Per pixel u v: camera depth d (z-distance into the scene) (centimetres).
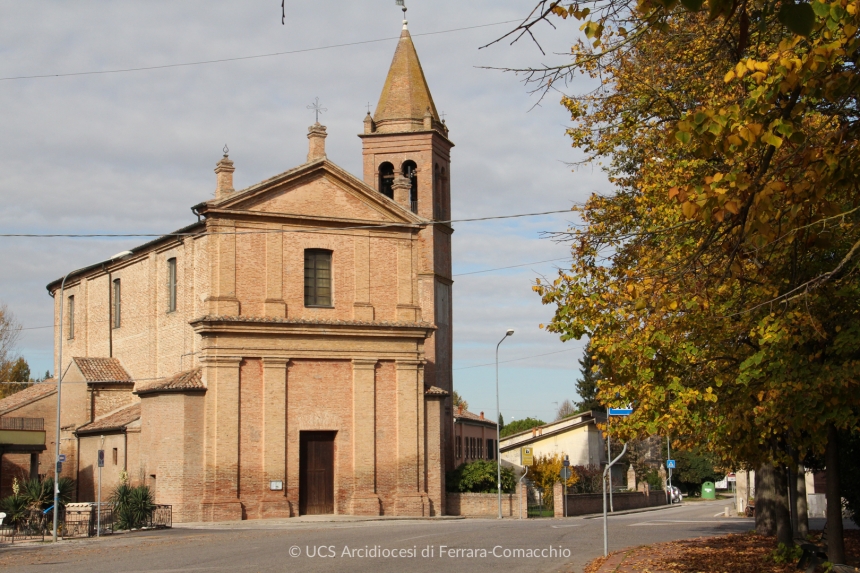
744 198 1050
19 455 4622
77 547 2802
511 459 7756
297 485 4150
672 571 1795
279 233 4256
